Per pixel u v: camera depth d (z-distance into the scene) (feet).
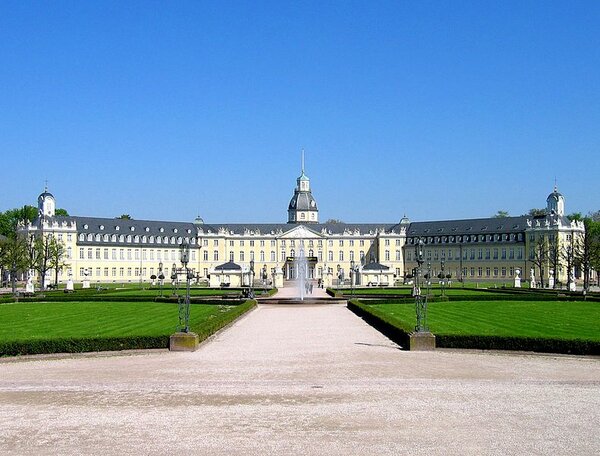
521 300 298.97
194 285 568.82
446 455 70.23
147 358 133.90
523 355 135.85
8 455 70.74
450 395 97.35
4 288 518.37
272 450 71.97
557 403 92.27
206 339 158.51
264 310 267.39
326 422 82.79
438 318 203.51
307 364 125.08
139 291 399.85
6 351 134.21
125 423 82.64
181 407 90.63
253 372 116.57
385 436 76.89
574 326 177.37
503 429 79.56
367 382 106.83
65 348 138.72
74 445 73.97
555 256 513.45
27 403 93.25
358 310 240.32
